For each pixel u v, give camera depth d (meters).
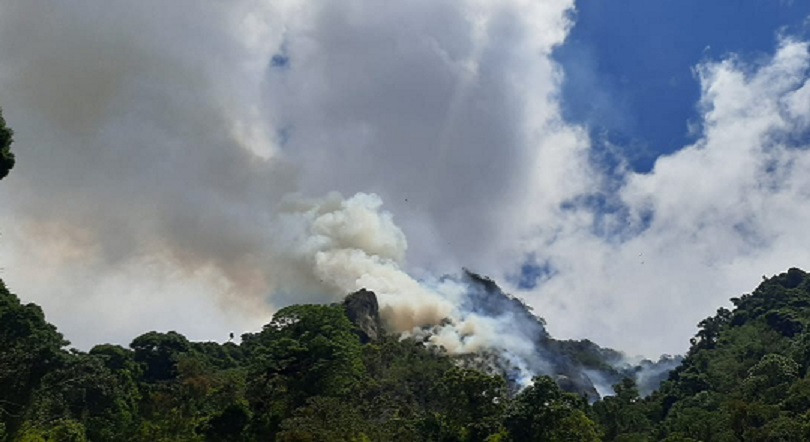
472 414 77.94
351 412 67.75
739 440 84.38
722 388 117.75
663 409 125.25
